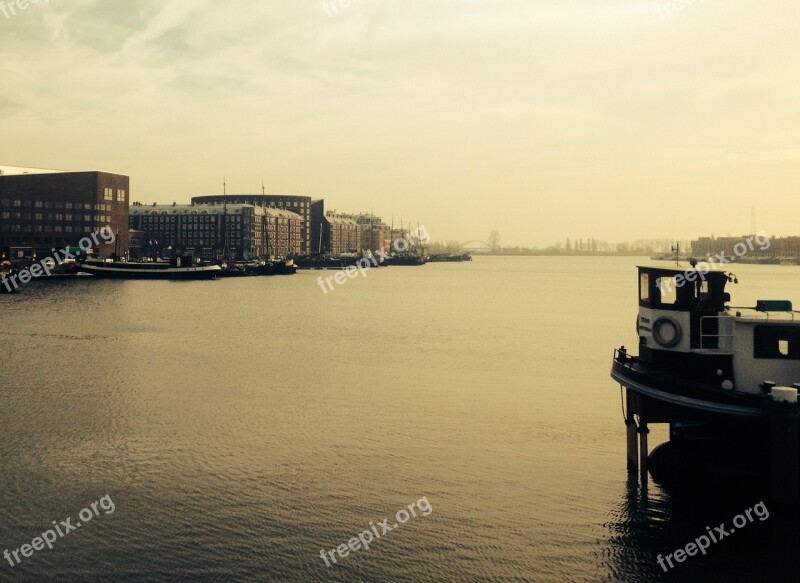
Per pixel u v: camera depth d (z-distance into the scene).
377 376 53.97
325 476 29.47
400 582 20.89
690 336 27.50
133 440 34.53
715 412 25.81
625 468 30.69
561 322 102.56
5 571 21.28
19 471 29.69
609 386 50.38
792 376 26.61
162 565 21.70
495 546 23.12
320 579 21.03
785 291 180.88
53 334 78.25
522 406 43.31
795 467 24.59
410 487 28.27
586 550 22.92
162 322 93.31
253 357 63.53
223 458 31.77
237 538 23.52
